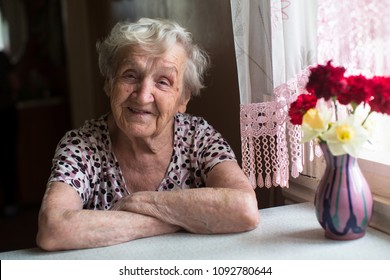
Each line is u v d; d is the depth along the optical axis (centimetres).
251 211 132
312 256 119
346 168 121
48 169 452
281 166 148
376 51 123
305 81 143
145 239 133
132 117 145
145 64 142
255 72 148
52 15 442
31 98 452
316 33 142
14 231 373
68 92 452
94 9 404
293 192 172
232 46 195
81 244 127
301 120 124
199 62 158
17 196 441
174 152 157
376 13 120
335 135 116
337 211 122
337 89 113
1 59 420
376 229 134
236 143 200
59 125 454
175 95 148
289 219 143
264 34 146
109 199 155
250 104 148
